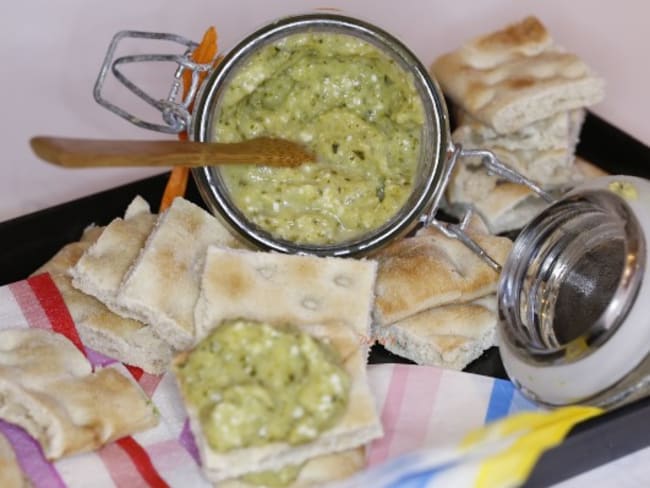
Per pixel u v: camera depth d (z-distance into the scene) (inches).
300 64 17.4
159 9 23.8
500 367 18.5
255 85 17.2
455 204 20.8
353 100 17.6
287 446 15.2
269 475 15.7
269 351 15.6
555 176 20.9
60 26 23.5
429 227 19.4
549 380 16.5
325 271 17.5
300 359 15.6
